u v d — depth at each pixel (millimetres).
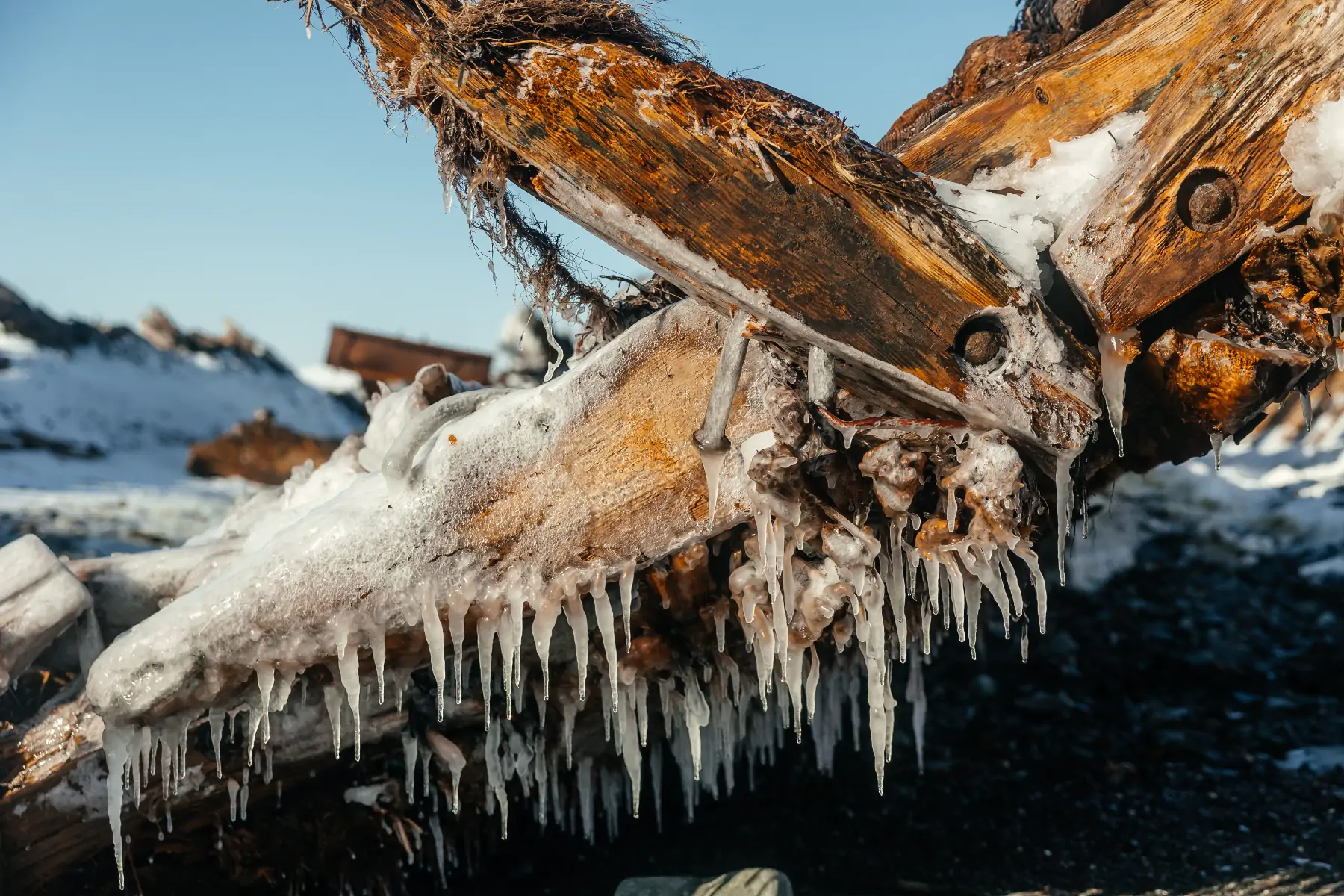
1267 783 5059
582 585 3369
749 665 3791
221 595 3297
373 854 3945
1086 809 4855
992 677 6625
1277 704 6172
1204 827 4574
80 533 8688
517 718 3809
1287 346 3062
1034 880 4117
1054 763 5430
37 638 3607
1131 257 3070
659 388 3361
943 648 6801
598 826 4691
